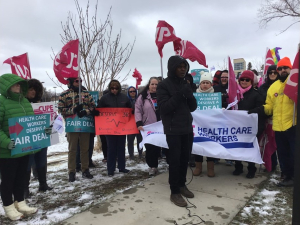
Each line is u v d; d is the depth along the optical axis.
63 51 4.52
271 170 4.81
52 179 4.75
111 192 3.91
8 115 2.96
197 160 4.55
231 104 4.49
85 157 4.69
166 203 3.39
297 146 1.57
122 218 3.00
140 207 3.28
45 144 3.37
